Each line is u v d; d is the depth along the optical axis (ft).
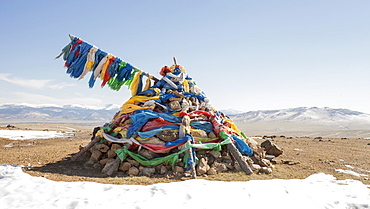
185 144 32.81
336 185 27.07
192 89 44.45
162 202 19.48
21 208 17.53
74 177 28.19
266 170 33.17
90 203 18.80
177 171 31.17
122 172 31.35
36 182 23.86
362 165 39.81
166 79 42.14
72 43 36.81
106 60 38.34
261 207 19.79
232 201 20.56
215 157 34.58
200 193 21.97
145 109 37.70
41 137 84.74
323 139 93.45
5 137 76.69
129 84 42.42
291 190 24.13
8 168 29.37
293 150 56.54
